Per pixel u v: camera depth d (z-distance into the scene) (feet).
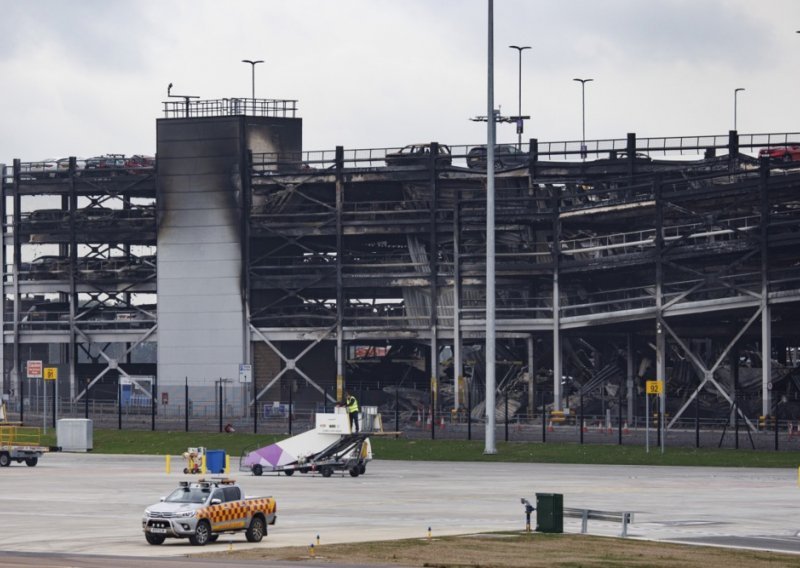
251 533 404.98
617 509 520.42
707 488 623.77
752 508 527.40
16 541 406.21
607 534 432.66
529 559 355.97
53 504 545.85
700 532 442.91
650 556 369.09
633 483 655.76
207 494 401.08
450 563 345.51
